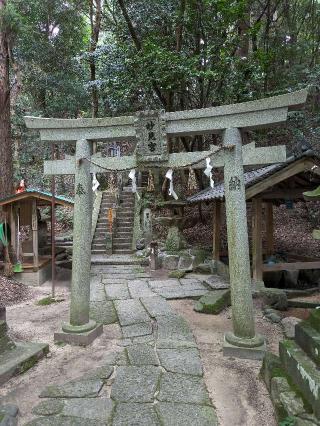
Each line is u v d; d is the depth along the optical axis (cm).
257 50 1055
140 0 1098
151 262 954
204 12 1012
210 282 766
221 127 454
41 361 428
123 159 494
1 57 902
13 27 884
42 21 1574
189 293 712
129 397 340
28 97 1622
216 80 1043
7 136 959
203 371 397
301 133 1112
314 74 1040
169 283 805
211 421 303
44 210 1537
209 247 1105
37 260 864
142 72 1002
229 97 1041
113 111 1398
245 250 446
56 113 1656
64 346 473
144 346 464
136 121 469
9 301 711
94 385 364
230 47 1016
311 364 305
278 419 291
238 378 381
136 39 1078
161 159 476
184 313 612
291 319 543
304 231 1209
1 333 425
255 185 647
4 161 953
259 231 706
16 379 384
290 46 1234
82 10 1628
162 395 342
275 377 331
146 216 1162
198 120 464
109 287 778
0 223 877
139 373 387
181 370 393
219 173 1391
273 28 1370
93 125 495
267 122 431
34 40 1491
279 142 1269
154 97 1205
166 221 1038
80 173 500
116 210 1345
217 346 471
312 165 627
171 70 976
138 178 1606
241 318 442
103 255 1129
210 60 1022
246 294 443
